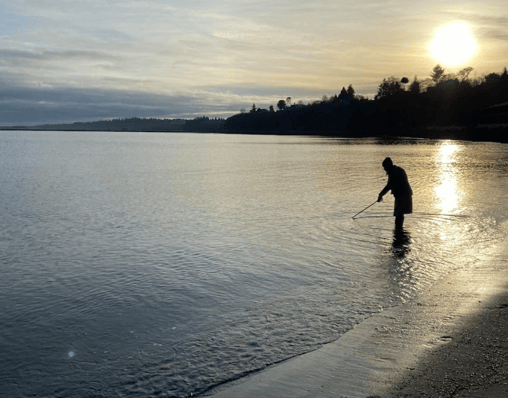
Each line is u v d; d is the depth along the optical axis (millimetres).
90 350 5723
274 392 4473
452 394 4090
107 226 14109
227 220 14547
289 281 8172
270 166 40406
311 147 86000
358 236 11523
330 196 19609
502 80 175000
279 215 15133
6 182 29000
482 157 45438
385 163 12000
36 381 5020
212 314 6754
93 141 167000
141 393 4715
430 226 12438
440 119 175000
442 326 5707
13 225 14445
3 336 6188
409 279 7945
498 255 9234
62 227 14055
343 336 5684
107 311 7047
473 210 14781
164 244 11492
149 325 6438
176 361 5336
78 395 4734
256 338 5824
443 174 27906
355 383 4480
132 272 9141
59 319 6766
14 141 162500
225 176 31375
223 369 5078
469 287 7234
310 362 5043
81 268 9555
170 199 20047
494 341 5160
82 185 26938
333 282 7992
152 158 58281
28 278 8922
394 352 5090
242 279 8414
